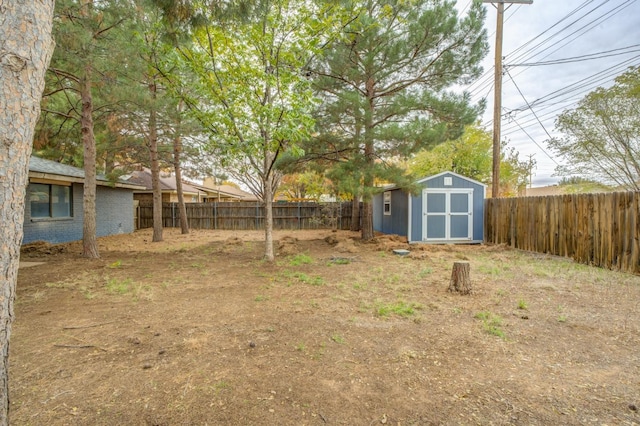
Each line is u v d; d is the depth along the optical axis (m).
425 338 2.98
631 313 3.62
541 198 8.01
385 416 1.88
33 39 1.37
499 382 2.24
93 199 7.67
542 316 3.55
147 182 17.91
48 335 3.08
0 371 1.34
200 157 13.00
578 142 8.80
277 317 3.56
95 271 6.14
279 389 2.16
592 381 2.24
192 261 7.28
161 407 1.96
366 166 8.49
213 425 1.80
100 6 6.52
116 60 6.62
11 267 1.35
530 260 7.08
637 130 7.67
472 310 3.76
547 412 1.90
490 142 17.86
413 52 8.16
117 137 10.88
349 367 2.46
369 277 5.52
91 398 2.05
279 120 5.97
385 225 12.94
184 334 3.09
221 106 6.36
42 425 1.78
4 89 1.28
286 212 16.14
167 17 4.86
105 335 3.08
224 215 16.42
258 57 6.15
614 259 5.96
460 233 10.32
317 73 8.35
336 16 5.96
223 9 4.80
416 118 8.02
